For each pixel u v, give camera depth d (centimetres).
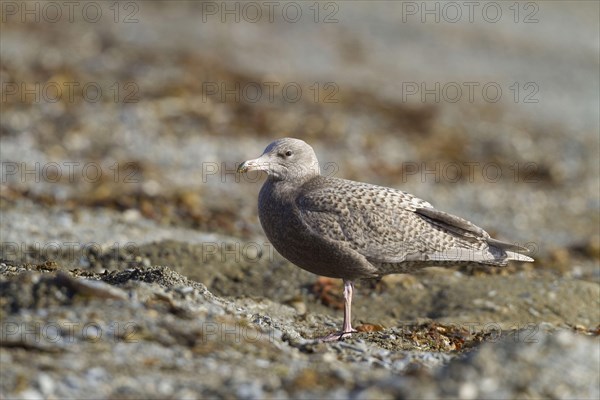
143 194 1675
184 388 679
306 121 2345
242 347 774
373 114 2519
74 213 1519
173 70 2545
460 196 2025
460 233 1048
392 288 1261
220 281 1258
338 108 2509
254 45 3122
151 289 834
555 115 2859
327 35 3462
